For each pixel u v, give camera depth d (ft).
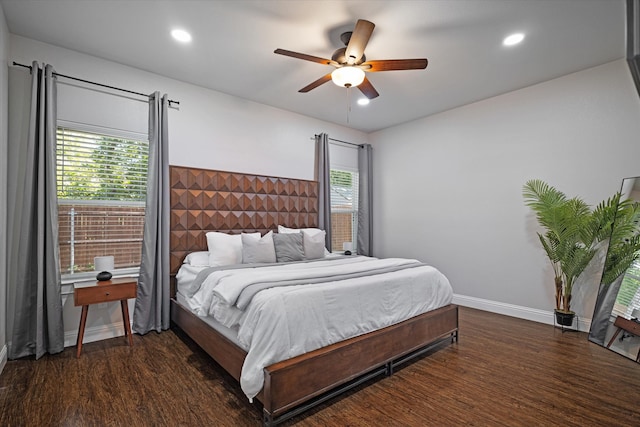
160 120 11.13
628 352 8.77
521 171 12.63
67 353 9.02
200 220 12.17
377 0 7.51
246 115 13.83
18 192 8.91
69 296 9.61
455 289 14.75
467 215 14.34
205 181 12.41
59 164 9.68
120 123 10.67
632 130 10.16
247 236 11.34
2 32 8.02
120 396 6.84
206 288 8.75
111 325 10.28
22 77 9.03
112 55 10.17
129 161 10.94
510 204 12.94
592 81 10.93
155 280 10.87
